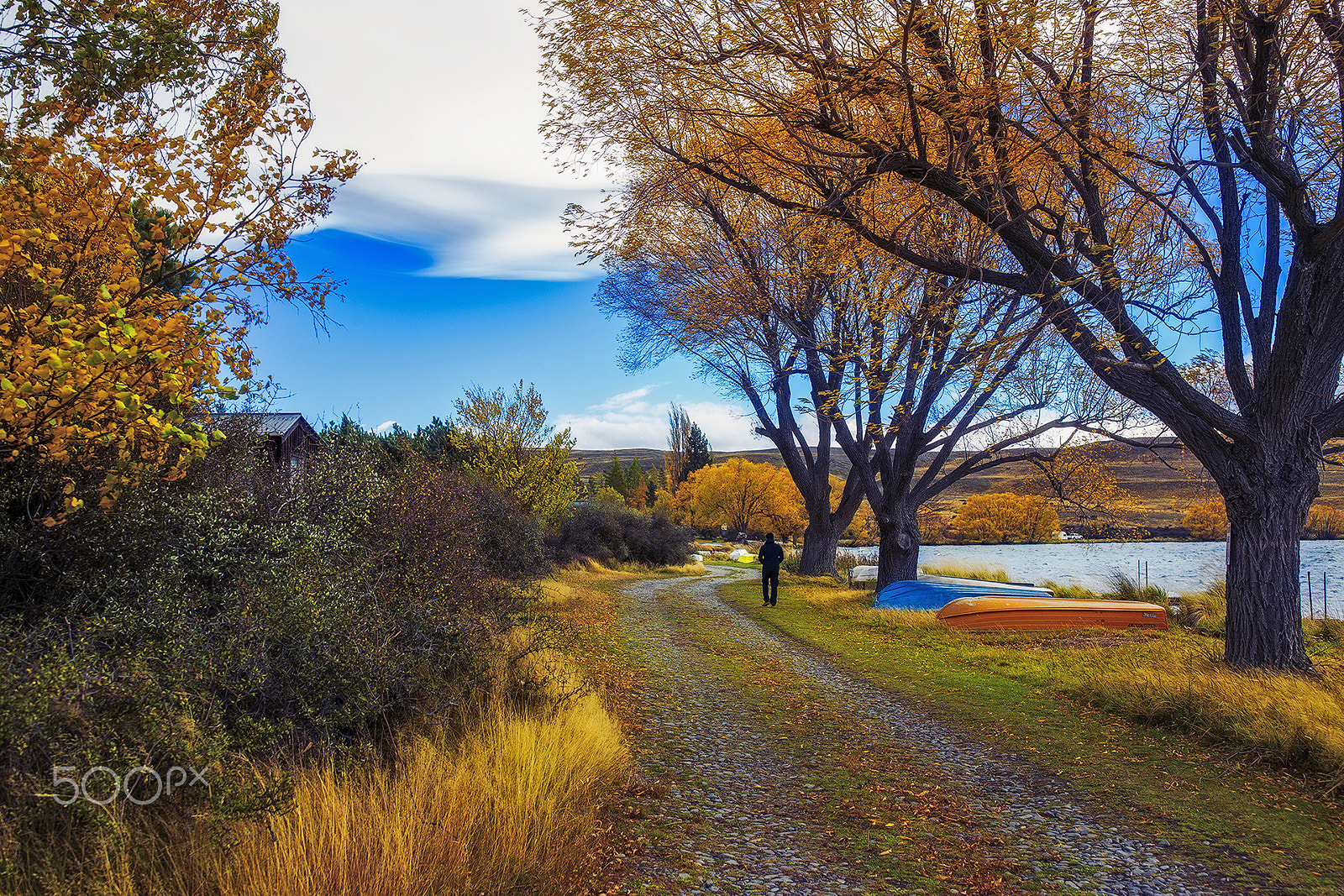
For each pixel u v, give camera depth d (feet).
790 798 16.49
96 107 14.11
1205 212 29.71
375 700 14.99
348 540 21.33
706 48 23.76
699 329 53.26
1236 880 12.49
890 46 21.29
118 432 12.32
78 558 13.88
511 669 20.97
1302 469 27.58
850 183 24.95
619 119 27.40
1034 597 46.50
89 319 12.22
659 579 98.12
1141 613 43.47
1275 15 21.63
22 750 9.17
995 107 22.71
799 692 28.19
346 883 10.21
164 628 13.32
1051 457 58.90
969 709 25.49
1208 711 21.94
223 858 10.39
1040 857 13.42
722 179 26.48
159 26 13.60
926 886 12.10
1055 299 24.40
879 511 59.57
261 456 22.63
